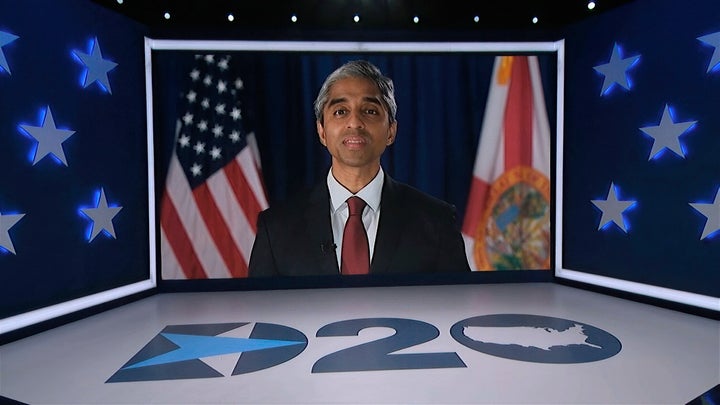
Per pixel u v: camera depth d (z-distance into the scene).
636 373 3.32
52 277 4.50
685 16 4.62
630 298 5.28
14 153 4.12
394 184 5.86
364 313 4.86
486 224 6.00
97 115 4.95
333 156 5.77
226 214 5.73
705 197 4.52
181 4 5.30
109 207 5.12
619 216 5.36
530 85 6.02
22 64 4.17
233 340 4.08
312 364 3.52
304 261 5.79
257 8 5.41
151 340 4.11
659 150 4.89
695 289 4.65
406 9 5.52
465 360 3.57
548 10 5.60
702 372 3.33
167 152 5.68
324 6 5.41
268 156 5.73
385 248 5.85
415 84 5.87
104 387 3.17
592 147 5.66
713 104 4.42
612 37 5.35
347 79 5.75
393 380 3.23
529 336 4.11
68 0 4.59
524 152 6.02
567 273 6.09
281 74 5.73
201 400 2.97
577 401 2.91
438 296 5.53
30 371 3.46
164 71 5.65
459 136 5.93
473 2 5.41
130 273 5.43
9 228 4.09
